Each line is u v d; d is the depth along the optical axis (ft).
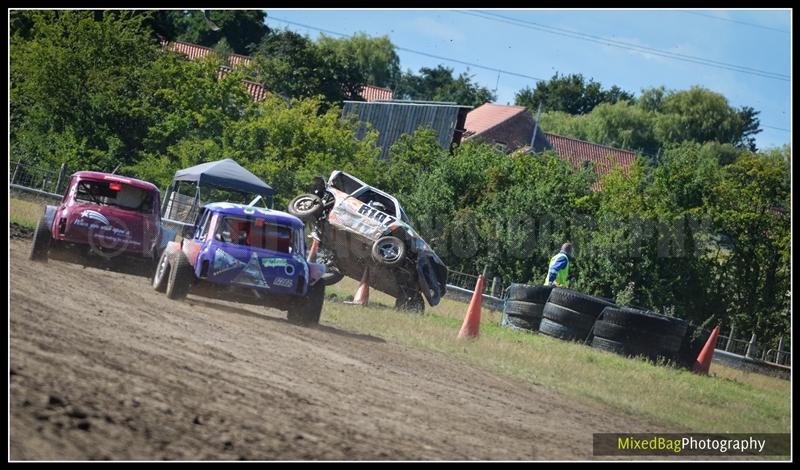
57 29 415.64
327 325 151.33
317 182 214.48
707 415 129.90
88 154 383.86
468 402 101.71
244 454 61.21
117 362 80.53
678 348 193.98
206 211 146.00
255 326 128.47
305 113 423.23
